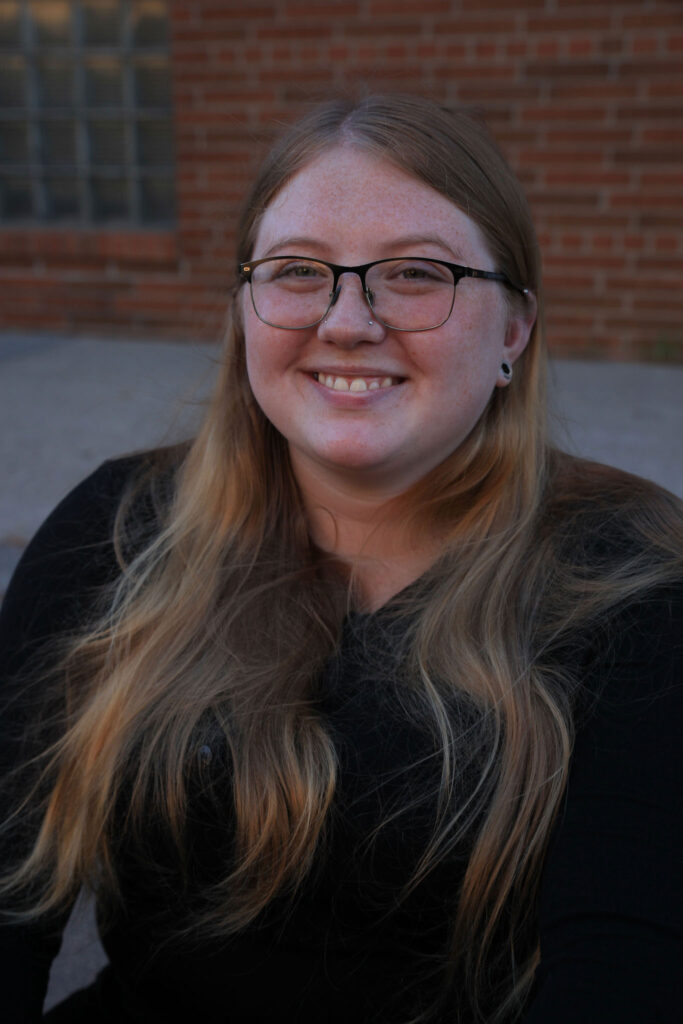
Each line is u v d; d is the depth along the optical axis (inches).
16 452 141.8
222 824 43.9
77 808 46.7
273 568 48.4
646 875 36.3
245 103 182.5
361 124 43.5
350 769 42.3
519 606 44.0
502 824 40.3
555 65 165.2
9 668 49.4
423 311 42.4
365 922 42.6
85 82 196.5
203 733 44.4
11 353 193.2
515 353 47.7
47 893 47.9
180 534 49.8
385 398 43.8
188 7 181.0
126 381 173.8
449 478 47.1
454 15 167.6
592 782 38.9
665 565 42.8
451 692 42.7
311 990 43.8
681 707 38.7
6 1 196.1
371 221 42.3
